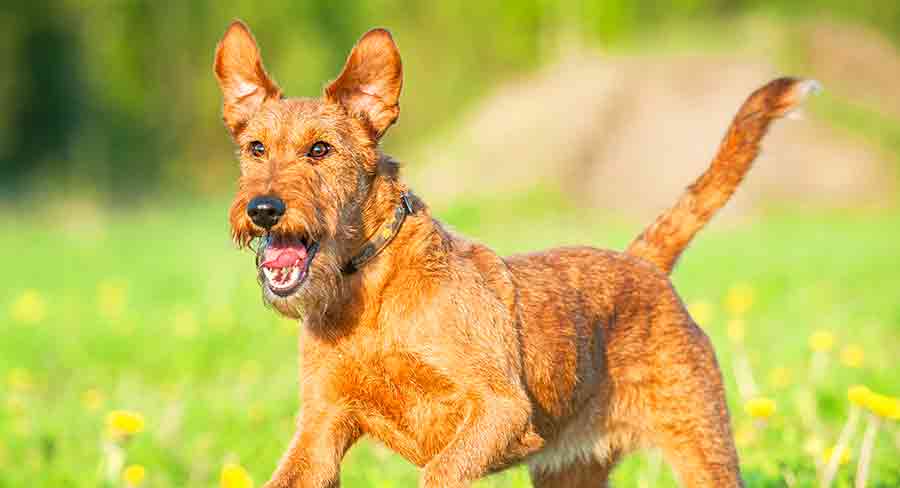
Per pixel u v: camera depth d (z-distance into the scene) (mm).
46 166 52875
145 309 15562
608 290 6801
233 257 23469
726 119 38469
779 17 45344
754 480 7363
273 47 53219
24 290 18750
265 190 5871
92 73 52938
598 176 37750
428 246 6055
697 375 6844
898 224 31938
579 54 45500
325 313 5980
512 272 6516
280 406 9820
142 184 51125
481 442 5805
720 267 19875
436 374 5887
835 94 41719
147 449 8570
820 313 14250
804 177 37219
